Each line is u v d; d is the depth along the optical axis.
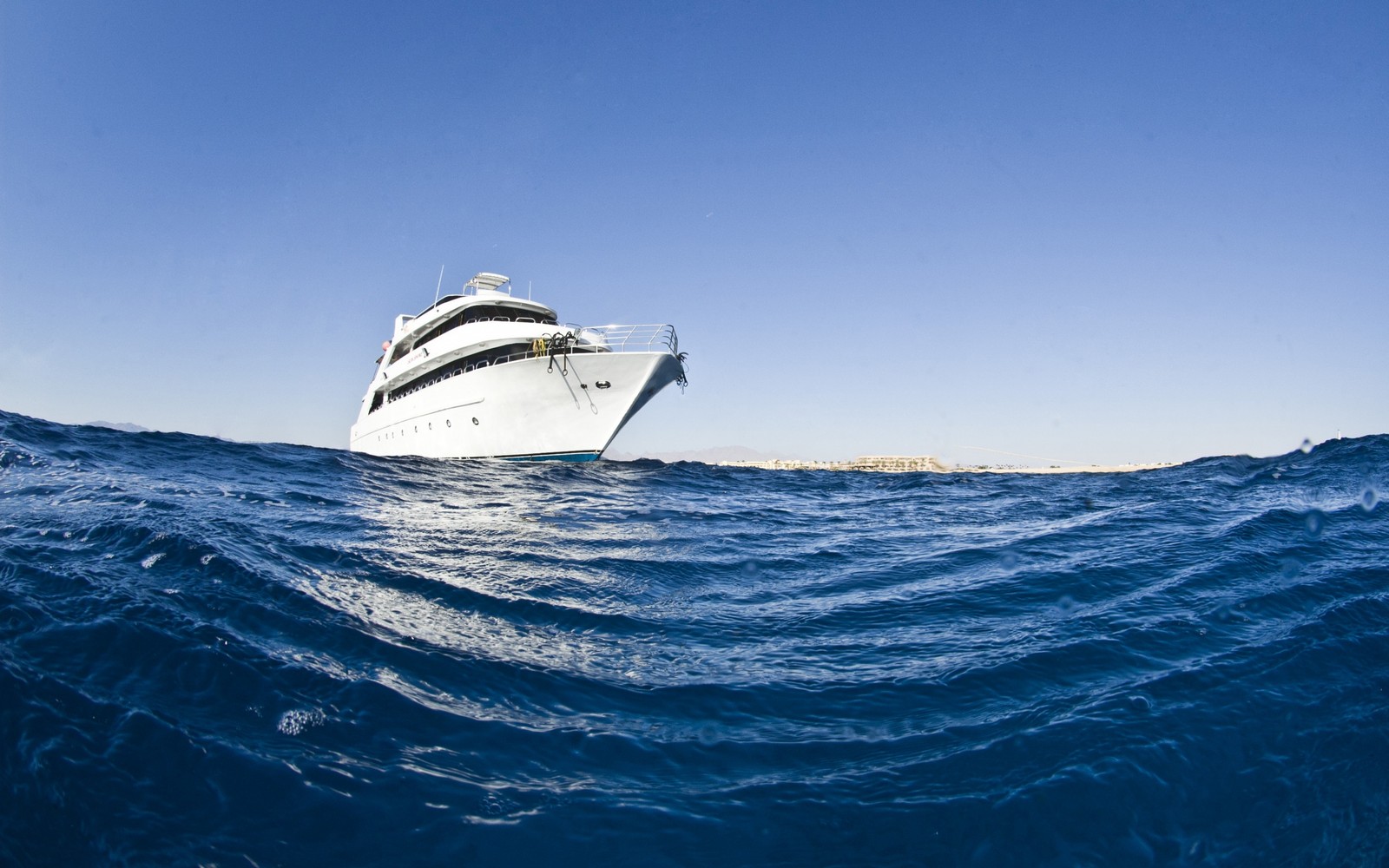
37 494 8.11
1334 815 2.72
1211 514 9.20
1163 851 2.53
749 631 5.16
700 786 2.90
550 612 5.47
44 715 2.94
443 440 25.95
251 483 12.21
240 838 2.41
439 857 2.39
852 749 3.21
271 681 3.53
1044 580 6.30
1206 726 3.29
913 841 2.55
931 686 3.92
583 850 2.47
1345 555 6.26
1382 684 3.68
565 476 21.14
